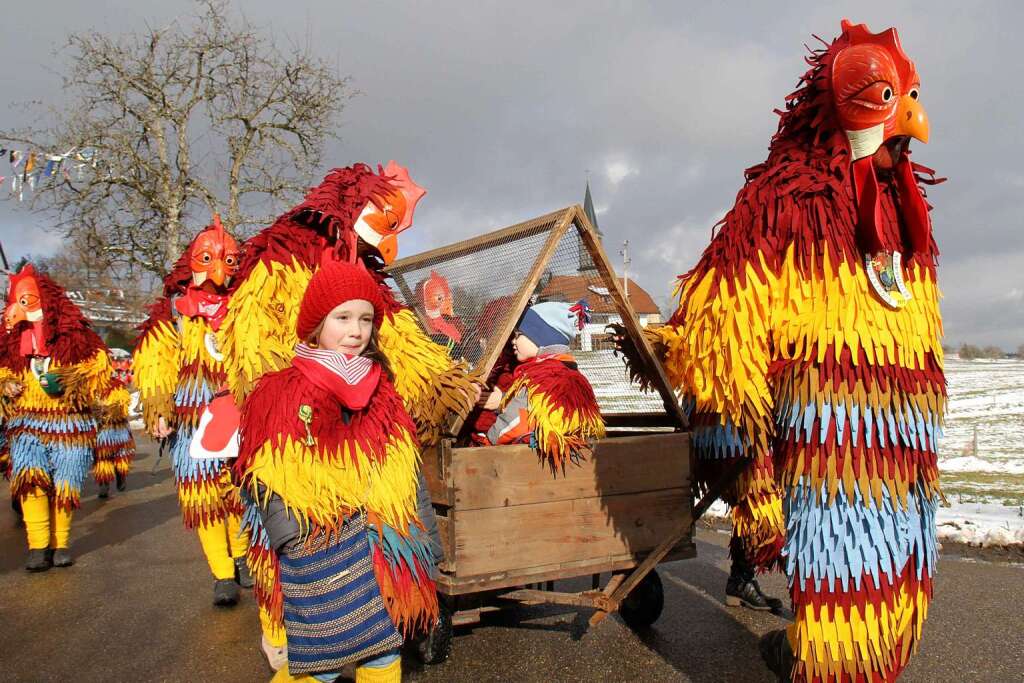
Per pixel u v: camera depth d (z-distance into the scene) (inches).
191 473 203.6
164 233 808.3
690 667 158.7
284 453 94.5
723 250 117.2
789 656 115.3
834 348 107.0
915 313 111.0
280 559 99.0
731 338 113.7
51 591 227.9
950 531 259.8
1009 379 1523.1
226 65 806.5
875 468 104.7
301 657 96.7
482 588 139.7
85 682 157.4
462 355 169.0
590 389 153.7
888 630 104.7
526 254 159.0
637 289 907.4
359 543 98.7
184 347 204.5
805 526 108.4
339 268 102.0
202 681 157.2
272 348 126.6
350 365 100.0
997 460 470.3
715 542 272.2
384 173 143.6
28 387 253.6
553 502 146.6
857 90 108.0
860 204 109.9
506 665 161.2
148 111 793.6
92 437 269.4
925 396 109.9
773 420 115.6
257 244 134.8
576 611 197.8
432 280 182.2
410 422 107.4
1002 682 147.5
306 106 819.4
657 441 158.2
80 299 978.7
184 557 269.9
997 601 194.1
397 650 102.2
